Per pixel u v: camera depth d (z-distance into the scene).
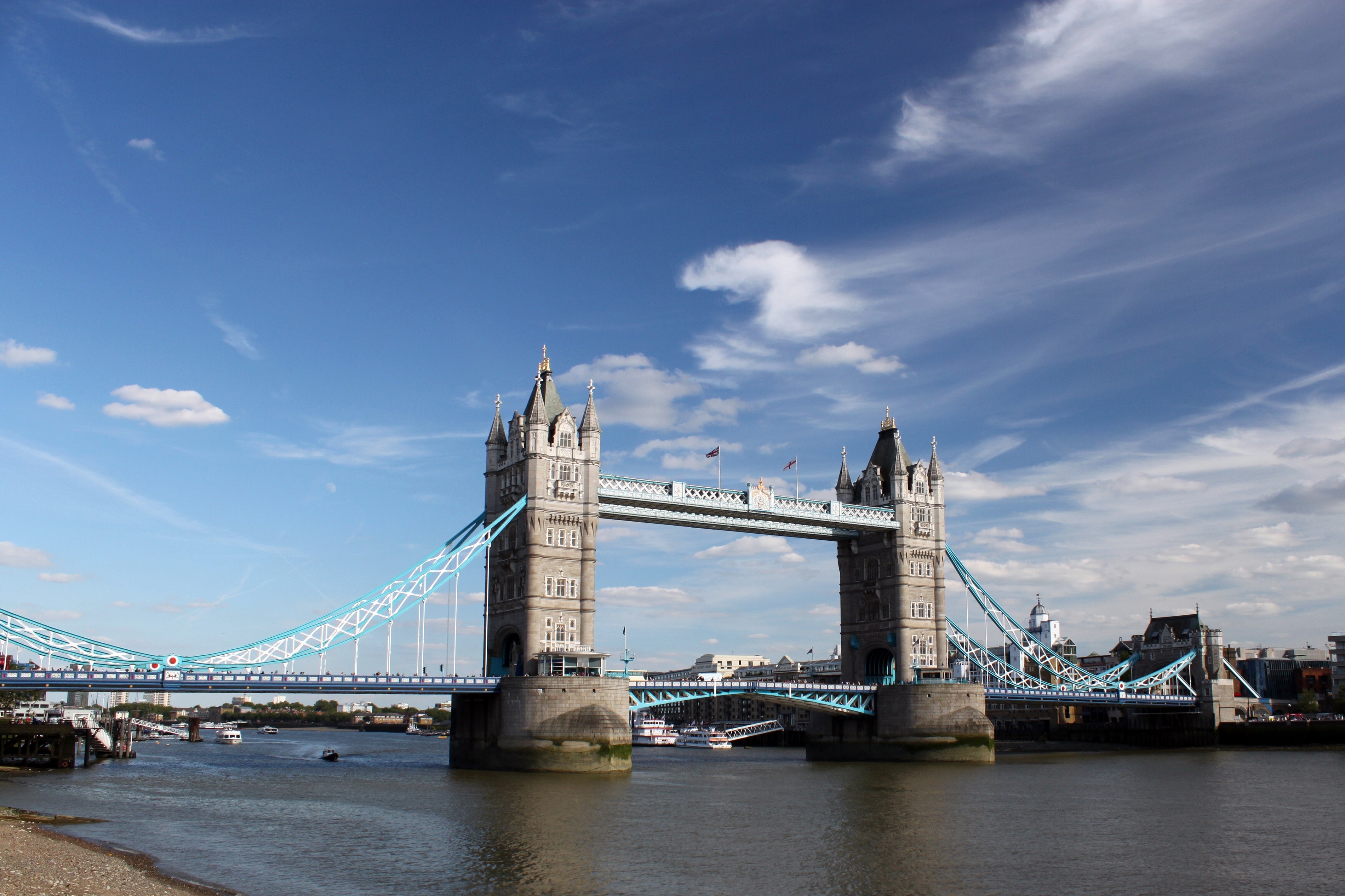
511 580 131.12
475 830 74.06
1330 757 155.62
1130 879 60.00
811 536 155.75
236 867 60.22
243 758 166.50
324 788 102.69
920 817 83.19
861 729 153.75
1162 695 185.88
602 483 133.12
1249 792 103.44
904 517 155.50
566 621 126.94
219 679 111.50
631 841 69.94
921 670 151.00
